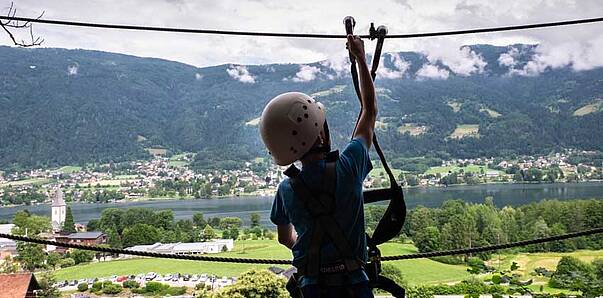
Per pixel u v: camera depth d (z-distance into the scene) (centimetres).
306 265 233
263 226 8925
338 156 239
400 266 3650
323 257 230
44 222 8044
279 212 251
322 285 230
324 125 247
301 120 237
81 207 14462
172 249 6856
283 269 2245
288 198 241
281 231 255
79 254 6575
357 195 235
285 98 243
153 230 7662
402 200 254
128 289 4922
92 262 6506
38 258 6184
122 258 6638
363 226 238
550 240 399
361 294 230
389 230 255
